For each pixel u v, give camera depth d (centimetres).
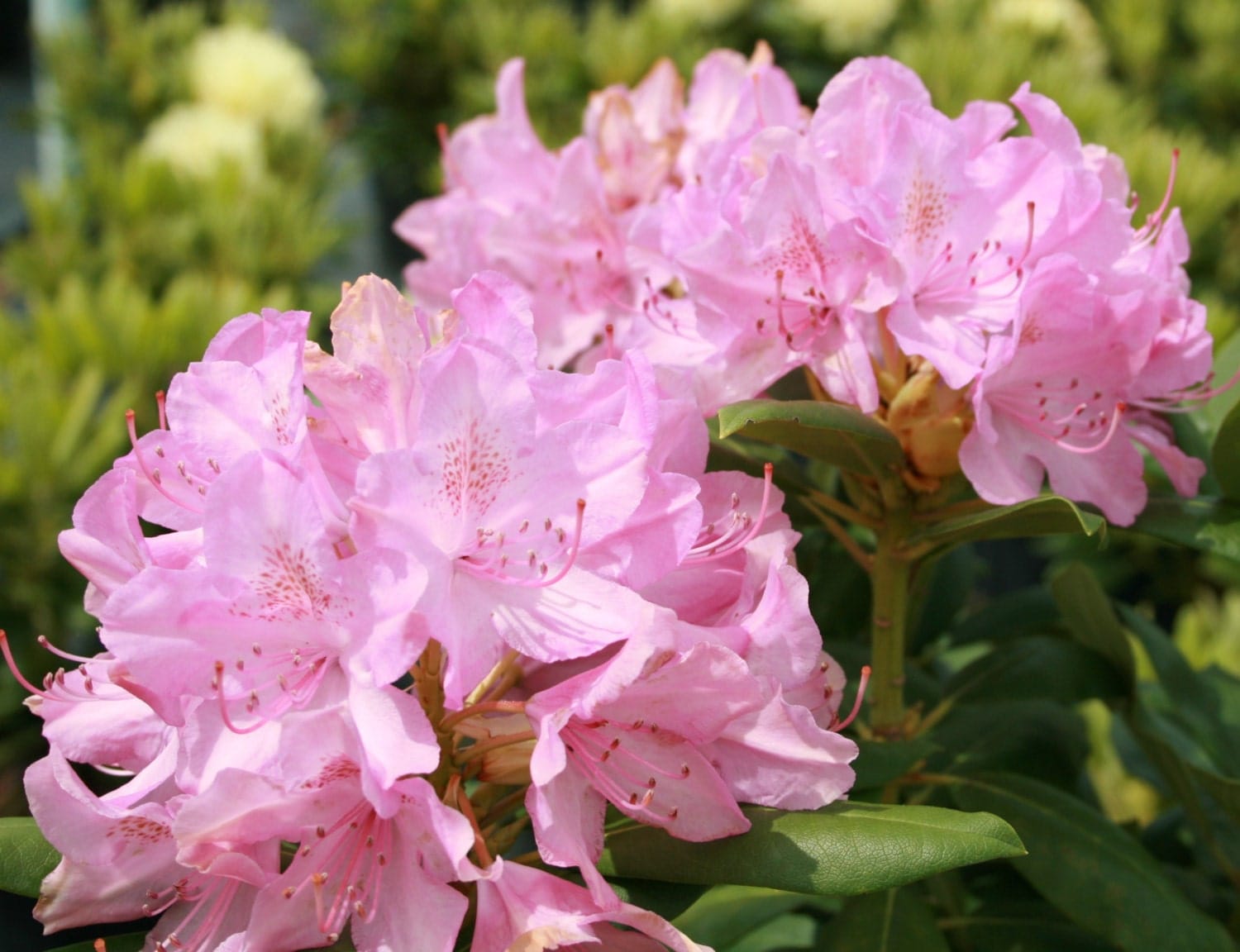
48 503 93
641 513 55
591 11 242
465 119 186
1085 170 62
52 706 57
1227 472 64
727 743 56
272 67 168
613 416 56
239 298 109
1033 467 63
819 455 64
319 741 52
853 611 76
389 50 194
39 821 55
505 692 57
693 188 64
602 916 53
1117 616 74
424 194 201
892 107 62
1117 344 62
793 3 193
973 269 62
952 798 68
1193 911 63
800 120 69
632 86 176
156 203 131
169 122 153
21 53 289
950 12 192
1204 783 68
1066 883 63
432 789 53
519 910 54
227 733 54
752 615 56
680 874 56
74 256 128
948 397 62
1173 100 212
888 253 61
